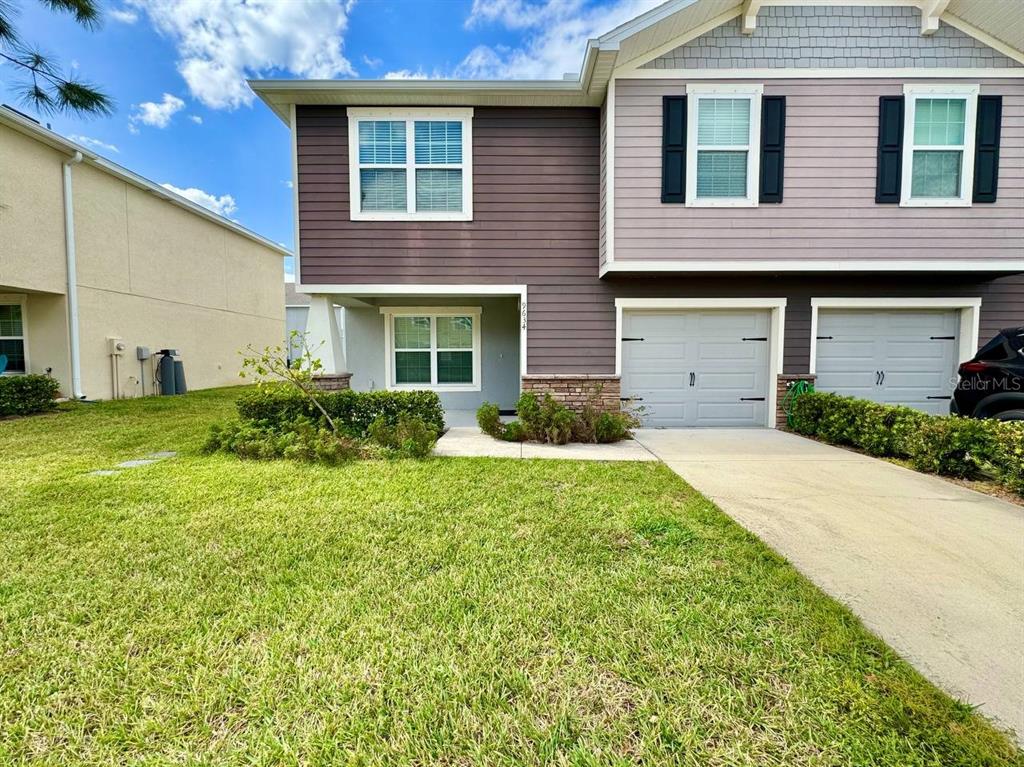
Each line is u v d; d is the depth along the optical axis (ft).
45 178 34.88
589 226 26.53
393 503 13.83
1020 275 26.08
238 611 8.35
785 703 6.30
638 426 25.63
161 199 45.70
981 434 15.99
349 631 7.76
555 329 26.89
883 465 18.76
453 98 25.41
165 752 5.64
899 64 23.82
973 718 6.06
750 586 9.21
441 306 33.58
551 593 8.94
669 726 5.93
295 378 22.27
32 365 36.76
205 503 13.84
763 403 27.53
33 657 7.18
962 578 9.66
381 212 26.23
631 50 23.27
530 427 23.59
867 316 26.89
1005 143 23.90
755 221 24.14
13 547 10.85
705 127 24.12
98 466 18.17
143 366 43.57
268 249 64.69
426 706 6.25
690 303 26.71
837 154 23.99
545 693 6.49
